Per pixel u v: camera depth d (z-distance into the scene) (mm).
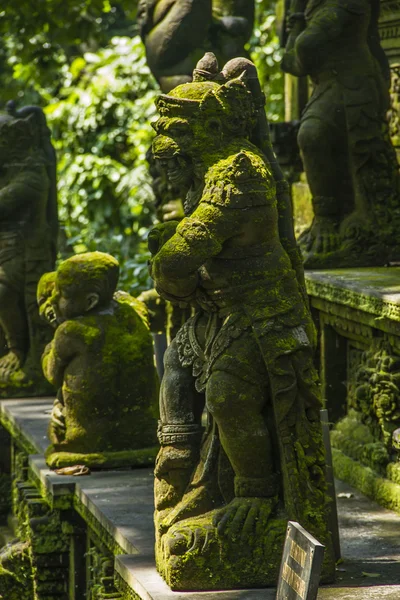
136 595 6809
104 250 16703
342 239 10414
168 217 11188
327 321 9812
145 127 20078
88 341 9438
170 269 6555
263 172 6621
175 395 6992
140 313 9844
